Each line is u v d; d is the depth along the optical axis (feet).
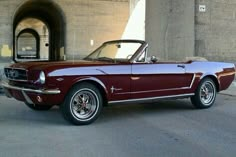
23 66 24.61
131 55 26.99
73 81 23.82
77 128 23.66
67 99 23.88
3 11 97.35
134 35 99.14
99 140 20.80
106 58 28.02
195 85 30.22
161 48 57.21
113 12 105.81
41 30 190.60
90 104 24.81
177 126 24.53
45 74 23.08
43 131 22.74
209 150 19.10
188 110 30.37
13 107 30.55
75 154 18.17
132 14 101.55
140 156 17.99
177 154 18.38
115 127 24.09
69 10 104.22
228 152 18.79
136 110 30.35
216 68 31.55
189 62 30.07
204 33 50.85
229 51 51.72
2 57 96.99
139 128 23.86
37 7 122.11
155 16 59.06
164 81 28.17
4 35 97.45
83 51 105.40
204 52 50.90
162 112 29.50
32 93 23.72
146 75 26.99
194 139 21.20
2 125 24.23
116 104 25.96
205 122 25.77
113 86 25.49
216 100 35.88
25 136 21.49
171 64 28.58
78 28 104.88
